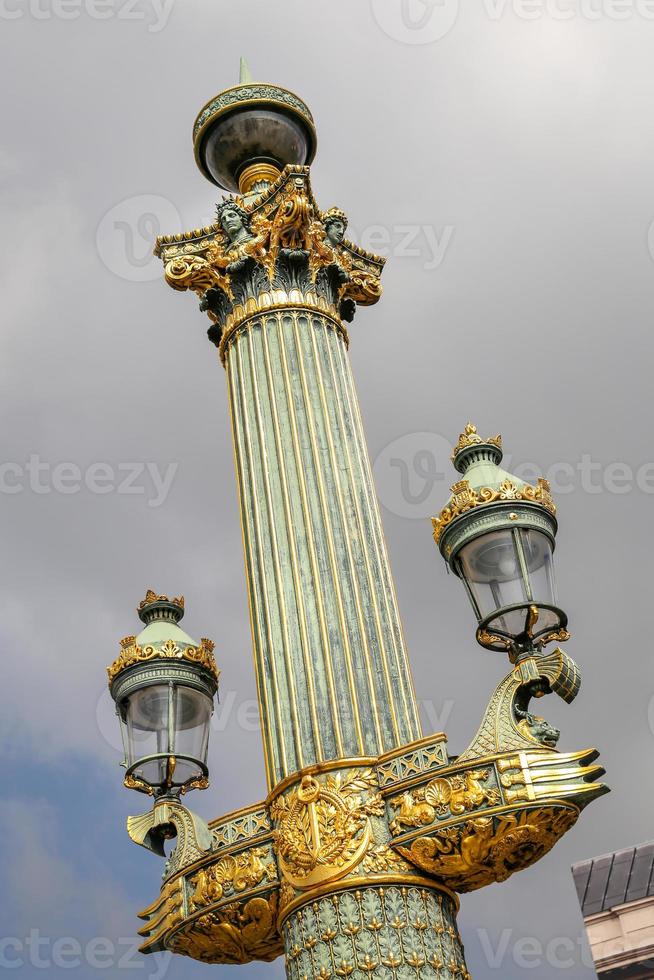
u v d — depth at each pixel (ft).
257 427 26.40
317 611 23.72
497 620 22.02
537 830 20.17
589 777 20.29
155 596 27.96
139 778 25.08
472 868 20.57
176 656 26.05
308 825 21.22
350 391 27.30
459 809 20.30
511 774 20.29
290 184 28.25
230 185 32.35
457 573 22.95
